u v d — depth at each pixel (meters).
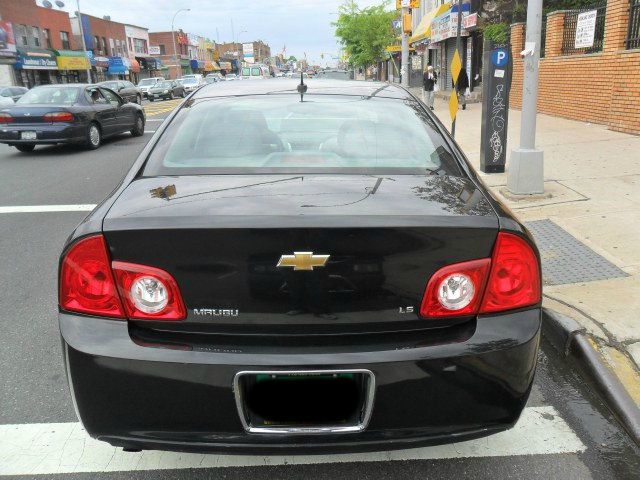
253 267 2.05
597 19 12.02
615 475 2.60
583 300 4.10
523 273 2.17
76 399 2.14
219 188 2.42
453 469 2.63
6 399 3.26
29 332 4.09
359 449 2.12
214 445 2.11
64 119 12.64
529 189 6.80
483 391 2.12
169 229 2.04
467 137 12.39
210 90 3.51
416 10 39.28
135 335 2.12
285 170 2.64
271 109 3.15
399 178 2.56
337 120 3.05
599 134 10.56
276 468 2.63
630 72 10.09
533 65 6.67
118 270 2.09
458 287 2.11
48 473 2.63
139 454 2.75
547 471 2.62
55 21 46.78
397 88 3.60
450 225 2.07
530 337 2.15
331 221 2.04
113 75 57.00
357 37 44.47
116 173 10.25
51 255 5.77
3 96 25.48
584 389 3.34
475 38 23.53
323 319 2.09
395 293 2.09
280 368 2.04
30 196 8.49
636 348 3.49
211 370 2.04
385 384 2.06
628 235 5.36
